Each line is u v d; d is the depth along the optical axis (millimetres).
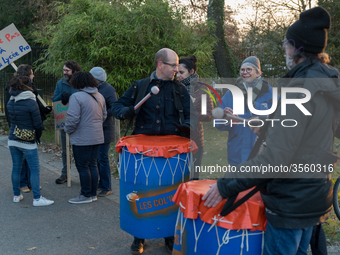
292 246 1730
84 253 3172
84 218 3959
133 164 2742
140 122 3166
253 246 1838
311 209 1647
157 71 3092
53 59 9453
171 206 2768
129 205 2824
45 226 3738
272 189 1682
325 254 2189
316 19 1666
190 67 3439
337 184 2908
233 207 1774
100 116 4258
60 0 15258
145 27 8758
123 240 3439
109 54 8383
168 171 2711
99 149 4676
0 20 19125
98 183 4918
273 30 10820
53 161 6547
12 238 3449
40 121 4207
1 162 6398
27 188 4891
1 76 9953
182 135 3146
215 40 10711
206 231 1883
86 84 4133
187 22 9422
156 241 3420
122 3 8984
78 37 8969
